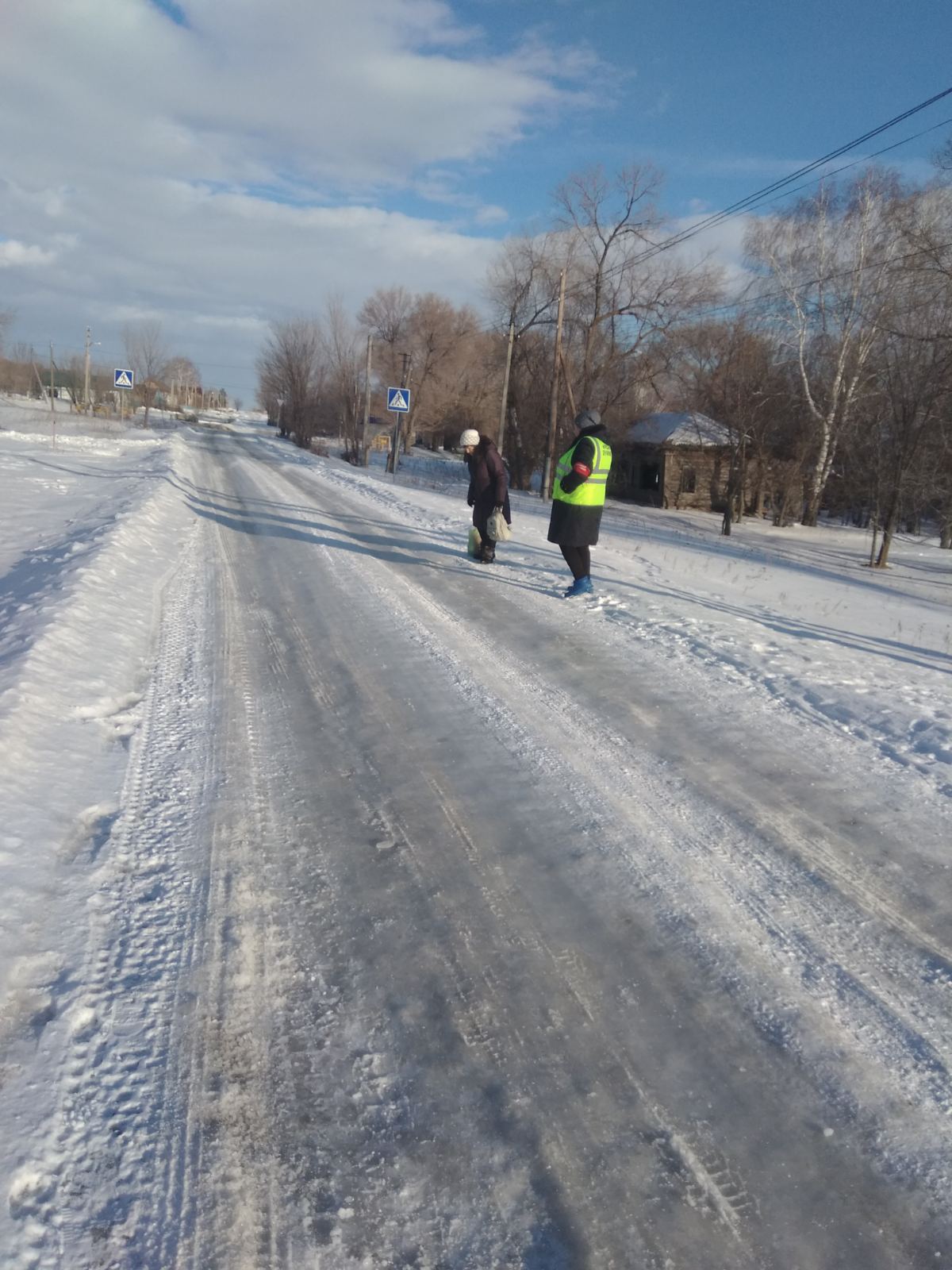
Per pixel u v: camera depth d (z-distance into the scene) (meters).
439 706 4.90
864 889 3.16
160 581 7.92
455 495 27.81
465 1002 2.49
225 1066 2.21
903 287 21.84
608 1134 2.06
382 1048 2.30
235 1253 1.72
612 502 38.56
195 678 5.24
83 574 7.15
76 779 3.71
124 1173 1.88
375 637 6.32
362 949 2.71
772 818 3.69
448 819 3.57
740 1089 2.22
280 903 2.93
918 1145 2.06
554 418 30.19
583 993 2.55
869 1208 1.89
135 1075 2.16
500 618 7.06
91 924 2.73
